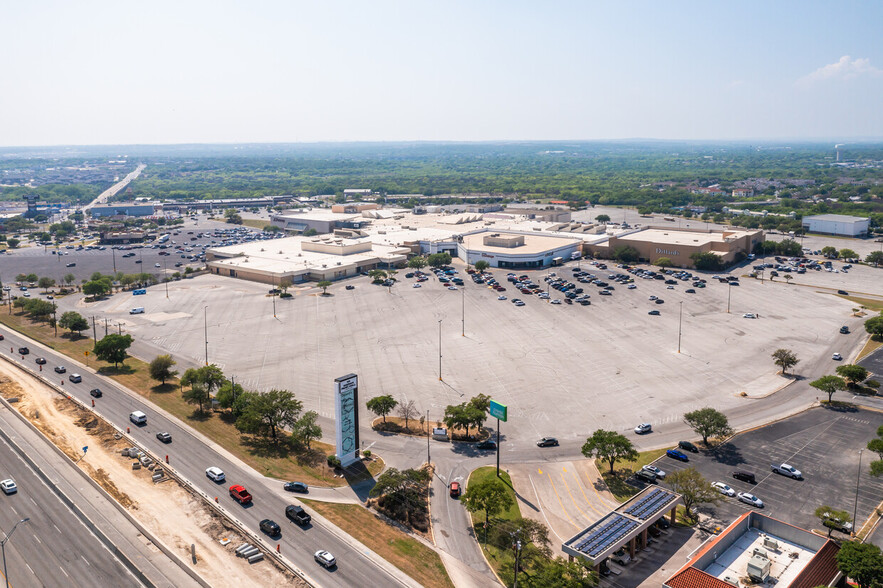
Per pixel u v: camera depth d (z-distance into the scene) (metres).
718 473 113.56
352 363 171.50
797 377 158.62
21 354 179.12
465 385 155.12
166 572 85.62
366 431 130.88
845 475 112.31
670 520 100.06
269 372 164.75
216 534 94.31
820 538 82.50
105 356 165.75
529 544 92.31
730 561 80.75
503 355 176.62
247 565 86.88
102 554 90.31
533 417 137.12
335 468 114.69
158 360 154.38
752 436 128.00
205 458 118.62
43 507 102.69
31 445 124.19
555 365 168.62
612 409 141.12
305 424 119.62
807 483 109.88
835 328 197.88
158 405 143.88
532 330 199.62
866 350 176.50
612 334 194.75
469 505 96.25
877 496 105.31
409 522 98.75
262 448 123.38
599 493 107.69
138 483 109.00
